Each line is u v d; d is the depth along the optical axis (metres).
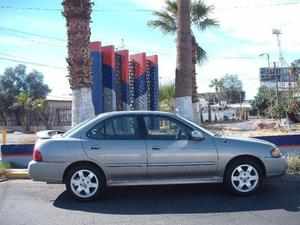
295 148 12.73
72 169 8.33
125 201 8.35
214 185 9.57
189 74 16.14
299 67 47.03
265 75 76.38
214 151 8.45
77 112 12.73
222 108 81.19
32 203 8.31
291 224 6.70
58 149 8.30
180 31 16.17
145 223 6.91
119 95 21.00
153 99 24.72
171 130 8.59
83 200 8.34
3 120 57.69
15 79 59.22
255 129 24.88
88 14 12.89
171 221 6.99
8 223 7.01
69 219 7.20
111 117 8.58
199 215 7.30
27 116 44.16
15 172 11.13
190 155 8.40
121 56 21.33
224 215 7.27
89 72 12.88
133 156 8.32
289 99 29.53
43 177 8.30
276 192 8.86
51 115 36.50
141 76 23.09
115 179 8.38
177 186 9.53
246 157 8.58
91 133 8.46
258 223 6.77
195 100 23.94
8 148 12.87
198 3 23.84
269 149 8.63
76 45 12.76
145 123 8.57
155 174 8.38
